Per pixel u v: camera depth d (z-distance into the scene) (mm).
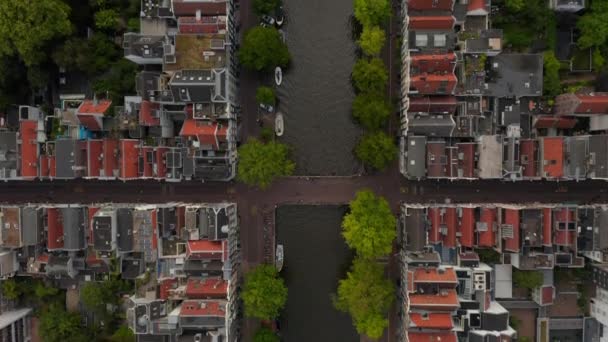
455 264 103438
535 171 101125
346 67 111188
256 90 110875
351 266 110938
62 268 103812
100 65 106625
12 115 108750
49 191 112562
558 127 105375
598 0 101812
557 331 108500
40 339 111312
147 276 104688
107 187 112375
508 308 108062
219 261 101188
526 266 100625
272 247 112250
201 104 100062
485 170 99688
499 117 104438
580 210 99938
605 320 101062
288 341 112812
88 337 107062
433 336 98062
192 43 99750
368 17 101750
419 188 110562
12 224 102750
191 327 99312
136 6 106000
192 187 112688
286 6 110750
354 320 107938
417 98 100438
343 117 111438
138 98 105250
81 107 104625
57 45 103438
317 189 112188
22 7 92375
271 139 109375
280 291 104938
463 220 101688
